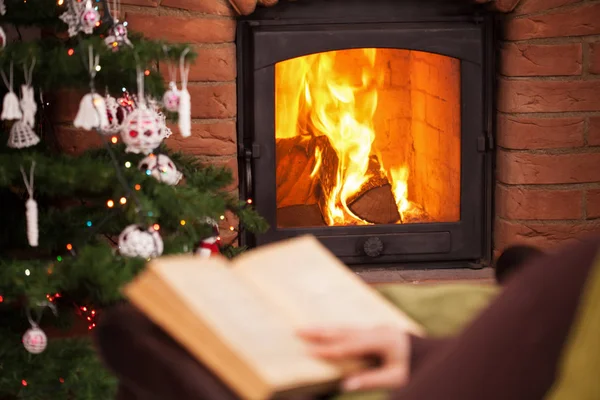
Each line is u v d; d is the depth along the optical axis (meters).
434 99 2.71
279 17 2.59
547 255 0.50
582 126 2.66
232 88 2.57
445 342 0.69
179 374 0.65
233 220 2.66
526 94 2.64
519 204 2.71
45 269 1.81
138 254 1.83
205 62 2.54
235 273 0.76
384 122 2.71
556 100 2.64
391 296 1.11
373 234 2.72
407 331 0.71
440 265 2.79
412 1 2.61
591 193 2.71
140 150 1.88
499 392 0.46
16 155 1.86
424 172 2.75
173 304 0.67
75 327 2.39
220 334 0.65
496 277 1.11
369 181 2.74
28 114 1.79
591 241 0.47
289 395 0.63
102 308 2.11
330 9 2.59
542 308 0.47
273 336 0.68
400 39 2.61
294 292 0.77
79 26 1.85
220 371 0.64
